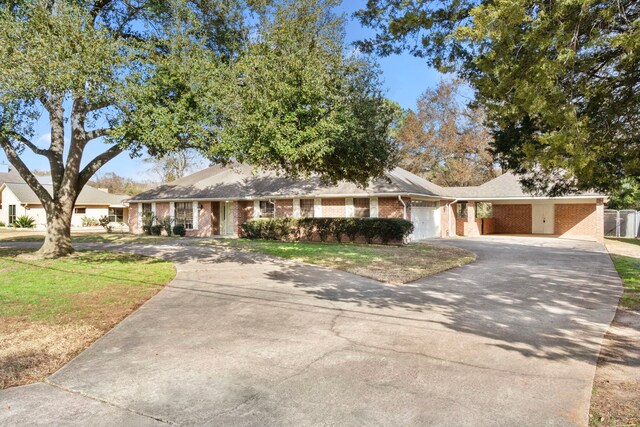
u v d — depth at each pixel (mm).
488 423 3127
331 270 10977
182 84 9227
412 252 15039
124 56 8711
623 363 4391
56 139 13945
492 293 8094
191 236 25062
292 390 3730
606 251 16031
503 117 6441
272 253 14711
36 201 35219
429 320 6117
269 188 23406
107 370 4223
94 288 8500
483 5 5918
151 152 10750
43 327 5707
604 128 5598
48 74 7922
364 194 19578
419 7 7449
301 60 9008
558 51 4867
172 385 3848
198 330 5645
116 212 38875
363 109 10961
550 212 26406
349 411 3328
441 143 35219
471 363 4379
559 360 4465
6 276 9875
